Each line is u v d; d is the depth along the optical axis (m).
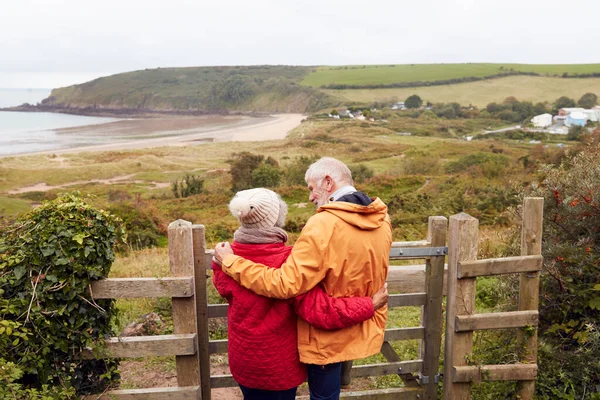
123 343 3.05
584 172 4.30
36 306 2.83
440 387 3.73
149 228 17.78
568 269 3.90
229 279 2.59
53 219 2.91
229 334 2.67
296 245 2.46
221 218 24.41
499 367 3.45
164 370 4.36
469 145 70.88
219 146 84.19
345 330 2.55
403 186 29.91
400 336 3.52
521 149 68.19
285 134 111.81
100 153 70.56
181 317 3.10
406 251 3.38
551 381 3.68
